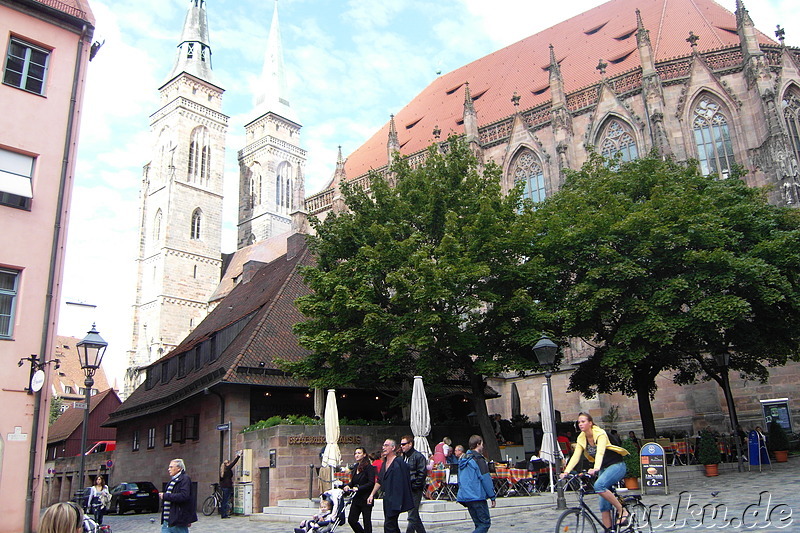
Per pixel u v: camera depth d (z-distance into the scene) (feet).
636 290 99.66
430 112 241.14
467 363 100.27
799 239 100.17
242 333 125.49
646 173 116.67
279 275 150.82
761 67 159.33
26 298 81.92
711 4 192.34
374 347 99.91
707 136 166.50
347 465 96.02
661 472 73.31
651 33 189.37
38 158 86.43
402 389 109.50
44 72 90.07
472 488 41.65
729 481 80.84
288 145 479.00
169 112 399.03
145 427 150.92
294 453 93.40
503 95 216.95
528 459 107.55
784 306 101.96
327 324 100.22
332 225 110.63
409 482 44.11
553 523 56.49
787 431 131.34
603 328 107.45
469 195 106.93
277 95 483.10
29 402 79.46
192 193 386.52
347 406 120.98
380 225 100.53
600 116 177.17
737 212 104.06
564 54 212.23
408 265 96.78
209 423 116.37
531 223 106.42
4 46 86.07
